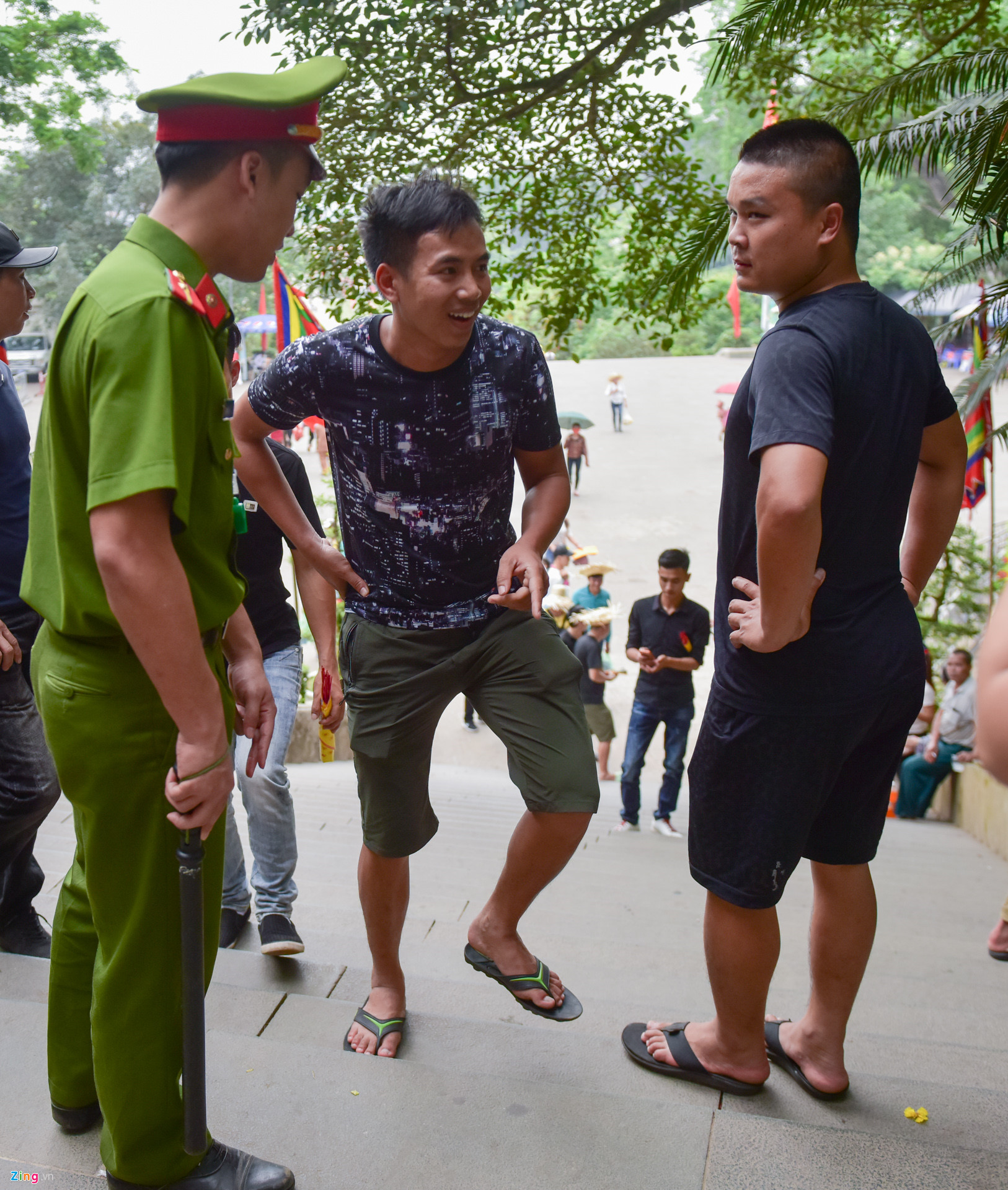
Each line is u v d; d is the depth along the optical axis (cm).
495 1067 249
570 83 761
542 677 240
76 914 197
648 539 1816
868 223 3419
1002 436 837
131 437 152
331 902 442
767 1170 197
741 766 216
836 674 208
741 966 228
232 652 207
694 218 822
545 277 870
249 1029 264
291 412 240
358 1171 194
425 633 239
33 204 2398
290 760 904
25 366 2464
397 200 212
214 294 168
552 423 245
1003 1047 329
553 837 239
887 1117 232
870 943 234
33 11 1451
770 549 190
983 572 971
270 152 167
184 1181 183
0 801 280
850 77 923
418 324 217
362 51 674
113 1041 178
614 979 367
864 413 200
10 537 292
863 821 226
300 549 250
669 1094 240
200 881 169
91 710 170
